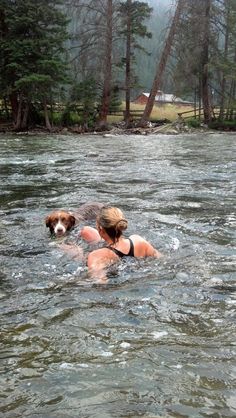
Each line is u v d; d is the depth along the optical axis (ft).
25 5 99.81
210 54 124.47
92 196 28.60
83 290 14.28
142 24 117.91
